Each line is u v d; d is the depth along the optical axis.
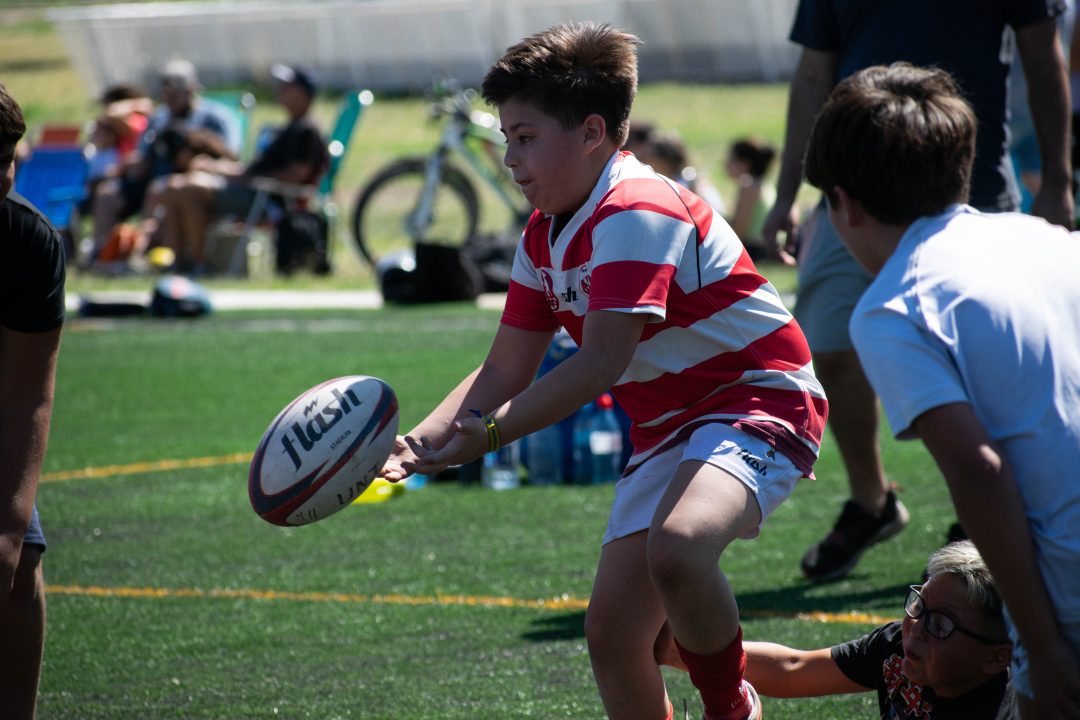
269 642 16.03
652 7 112.06
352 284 52.00
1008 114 17.61
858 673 11.59
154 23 118.56
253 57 119.44
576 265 11.13
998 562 8.02
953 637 10.13
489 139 55.34
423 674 14.74
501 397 12.06
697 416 11.26
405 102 111.88
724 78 110.69
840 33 17.55
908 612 10.51
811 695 11.84
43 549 11.44
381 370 34.84
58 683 14.73
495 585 18.12
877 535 17.91
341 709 13.75
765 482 10.73
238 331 42.72
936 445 8.05
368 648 15.72
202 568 19.33
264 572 19.06
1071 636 8.22
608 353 10.48
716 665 10.55
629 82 11.31
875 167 8.48
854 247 8.97
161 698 14.20
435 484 24.78
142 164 55.94
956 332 8.16
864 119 8.55
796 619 16.11
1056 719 8.15
